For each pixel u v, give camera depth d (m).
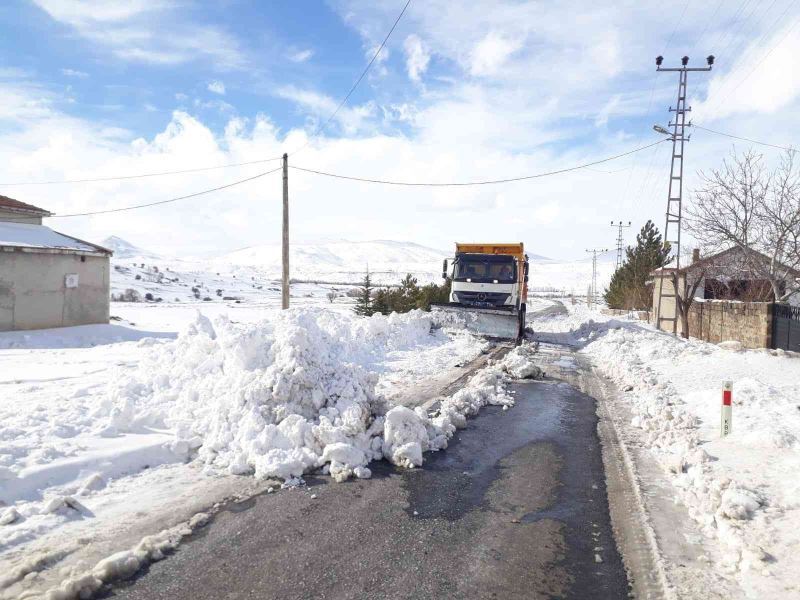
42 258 17.33
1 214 19.09
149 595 3.42
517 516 4.89
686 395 10.03
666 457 6.56
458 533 4.50
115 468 5.43
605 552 4.25
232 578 3.64
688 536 4.51
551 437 7.63
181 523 4.43
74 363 11.89
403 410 6.64
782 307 16.53
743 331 18.78
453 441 7.31
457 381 11.21
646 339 18.73
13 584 3.45
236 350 7.17
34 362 12.01
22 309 16.81
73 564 3.72
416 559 4.02
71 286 18.22
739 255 22.31
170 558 3.88
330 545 4.18
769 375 11.84
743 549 4.10
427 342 17.12
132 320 24.34
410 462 6.14
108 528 4.29
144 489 5.11
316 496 5.15
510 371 12.81
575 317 38.62
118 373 9.38
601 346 18.83
